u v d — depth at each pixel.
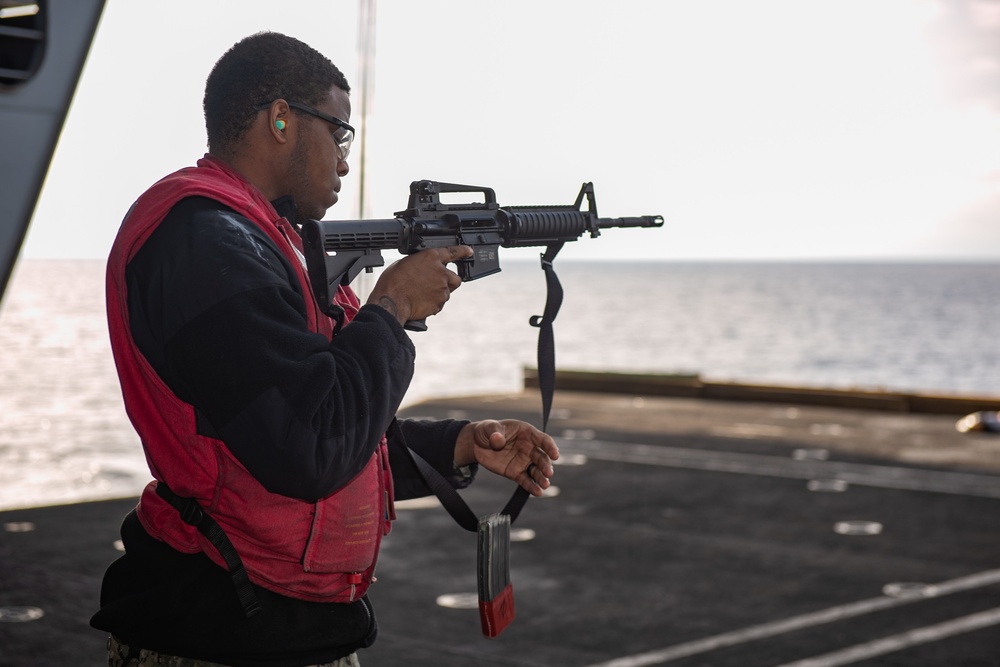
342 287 2.04
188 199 1.73
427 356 47.59
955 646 5.23
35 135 4.64
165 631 1.78
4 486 12.24
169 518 1.80
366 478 1.88
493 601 2.08
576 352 56.19
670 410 15.71
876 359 58.25
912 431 13.37
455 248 1.95
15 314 73.69
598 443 12.30
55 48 4.59
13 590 5.98
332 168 1.92
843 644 5.27
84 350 43.00
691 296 147.12
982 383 47.81
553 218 2.27
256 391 1.57
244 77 1.85
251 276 1.63
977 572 6.67
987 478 9.98
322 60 1.91
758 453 11.58
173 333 1.63
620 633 5.46
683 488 9.54
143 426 1.76
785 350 62.78
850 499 9.02
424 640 5.33
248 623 1.76
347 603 1.88
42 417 20.81
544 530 7.90
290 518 1.75
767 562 6.95
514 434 2.26
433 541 7.46
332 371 1.62
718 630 5.52
